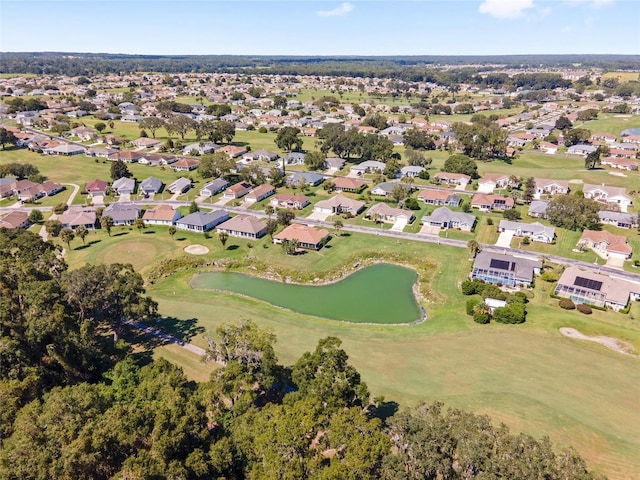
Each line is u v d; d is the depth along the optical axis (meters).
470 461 39.44
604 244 114.56
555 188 160.88
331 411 49.81
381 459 42.12
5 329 64.19
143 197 158.00
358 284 103.56
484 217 139.12
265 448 44.84
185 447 47.44
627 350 76.38
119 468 45.81
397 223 135.38
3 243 94.19
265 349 59.84
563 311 88.81
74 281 73.56
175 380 57.97
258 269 109.50
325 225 134.25
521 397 64.19
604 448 55.69
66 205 143.12
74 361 65.62
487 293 91.94
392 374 69.50
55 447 45.03
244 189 162.62
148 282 102.62
